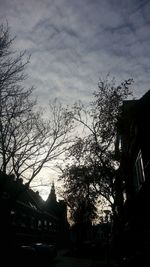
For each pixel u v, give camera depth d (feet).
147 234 54.60
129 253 64.49
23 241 124.57
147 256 52.65
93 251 124.98
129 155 62.64
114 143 66.85
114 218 63.21
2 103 50.75
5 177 64.39
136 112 60.29
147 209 55.06
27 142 67.82
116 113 63.10
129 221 73.20
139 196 56.54
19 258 72.18
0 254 63.62
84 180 70.38
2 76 45.75
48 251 90.07
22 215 130.31
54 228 214.48
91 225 170.19
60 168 73.20
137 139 59.06
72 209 141.28
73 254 132.57
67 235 255.29
